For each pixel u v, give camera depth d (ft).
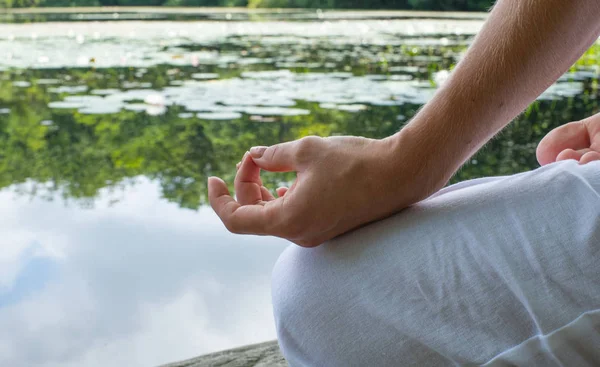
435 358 1.95
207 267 5.24
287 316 2.12
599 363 1.84
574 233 1.78
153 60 17.17
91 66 16.30
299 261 2.15
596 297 1.76
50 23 30.07
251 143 8.92
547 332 1.82
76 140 9.50
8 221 6.28
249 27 27.78
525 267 1.81
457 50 18.47
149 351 4.00
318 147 2.06
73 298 4.70
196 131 9.70
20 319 4.42
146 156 8.62
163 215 6.48
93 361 3.86
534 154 8.32
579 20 1.91
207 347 4.06
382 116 10.20
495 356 1.88
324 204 2.02
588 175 1.84
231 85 13.32
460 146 2.02
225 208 2.19
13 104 11.92
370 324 1.99
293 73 14.82
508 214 1.87
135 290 4.83
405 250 1.96
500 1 2.00
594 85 12.89
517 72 1.95
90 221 6.29
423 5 42.06
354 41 21.43
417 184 2.01
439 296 1.90
